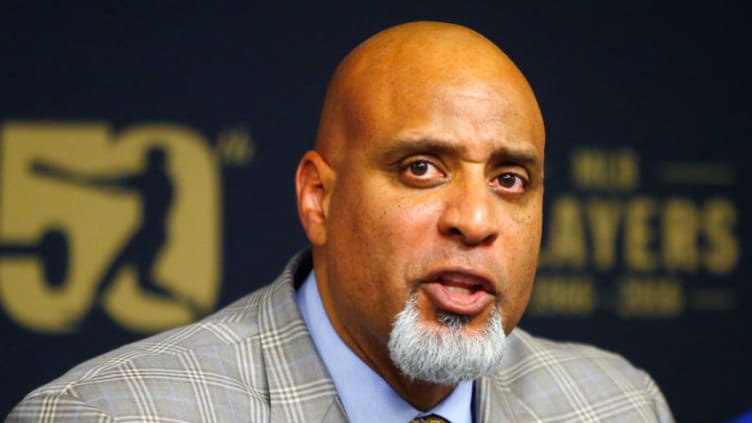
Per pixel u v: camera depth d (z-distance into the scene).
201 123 11.14
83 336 10.82
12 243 10.77
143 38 11.06
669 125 11.96
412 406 5.75
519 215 5.39
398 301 5.23
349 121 5.44
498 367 6.61
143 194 10.99
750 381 11.91
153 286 10.97
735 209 12.02
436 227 5.20
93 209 10.90
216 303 11.08
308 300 5.95
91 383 5.40
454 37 5.49
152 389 5.44
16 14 10.84
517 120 5.34
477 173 5.23
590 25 11.89
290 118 11.31
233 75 11.23
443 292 5.18
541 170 5.54
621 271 11.77
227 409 5.52
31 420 5.38
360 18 11.51
